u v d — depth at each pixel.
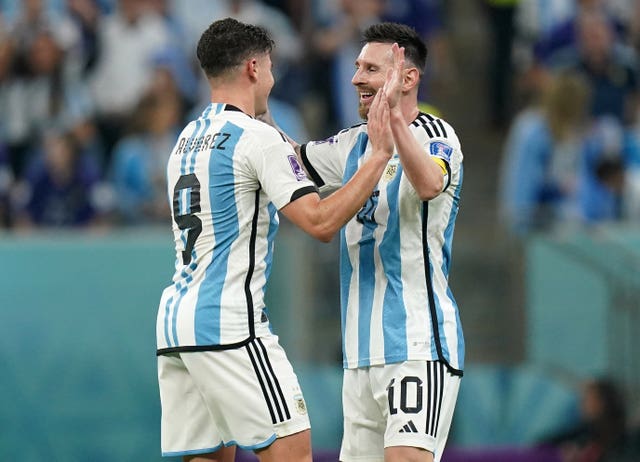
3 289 32.53
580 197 35.03
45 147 34.50
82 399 32.56
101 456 32.53
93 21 37.06
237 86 17.73
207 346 17.02
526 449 33.12
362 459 18.27
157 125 34.84
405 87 17.75
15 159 35.44
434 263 17.83
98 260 32.66
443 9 45.03
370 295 17.88
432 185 16.75
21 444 32.50
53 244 32.66
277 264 32.81
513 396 34.06
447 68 43.75
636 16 39.19
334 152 18.53
